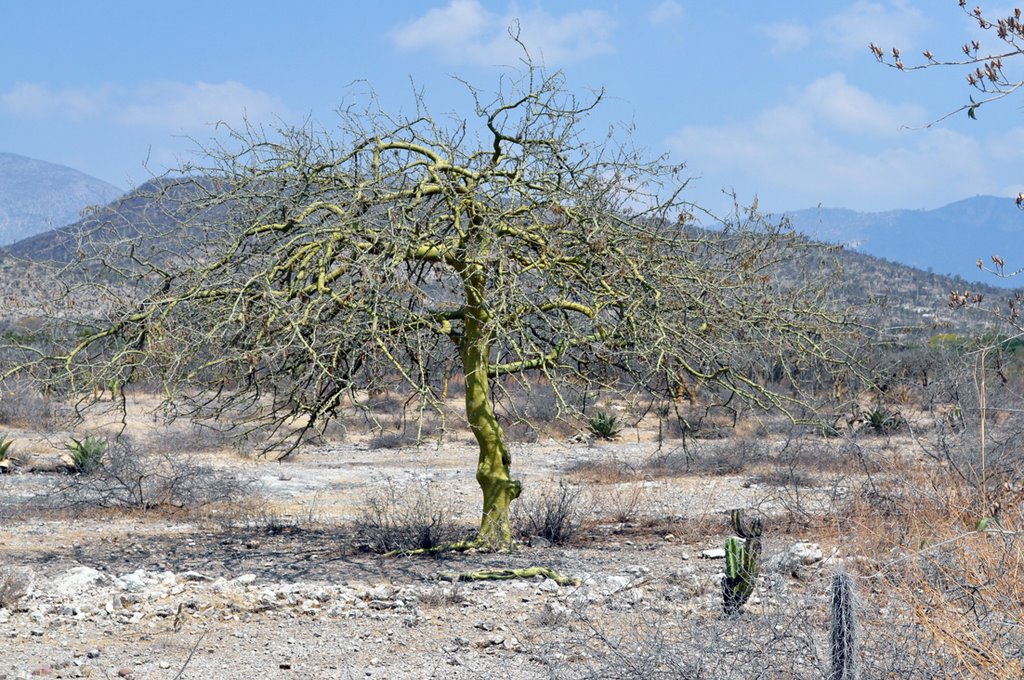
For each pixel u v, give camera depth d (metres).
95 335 9.84
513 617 7.88
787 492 12.56
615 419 24.45
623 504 14.03
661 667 5.34
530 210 10.28
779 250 10.74
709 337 10.60
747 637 5.45
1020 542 5.41
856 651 4.76
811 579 7.54
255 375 10.38
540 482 17.73
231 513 13.99
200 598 8.52
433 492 16.89
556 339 11.56
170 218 9.90
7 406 23.67
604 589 8.69
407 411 27.44
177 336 9.17
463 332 11.08
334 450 22.77
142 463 16.64
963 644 4.90
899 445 11.38
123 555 11.03
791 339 10.88
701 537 11.55
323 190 10.07
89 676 6.46
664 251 10.61
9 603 8.22
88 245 9.70
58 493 15.11
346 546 11.39
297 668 6.68
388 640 7.37
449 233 10.77
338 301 9.39
